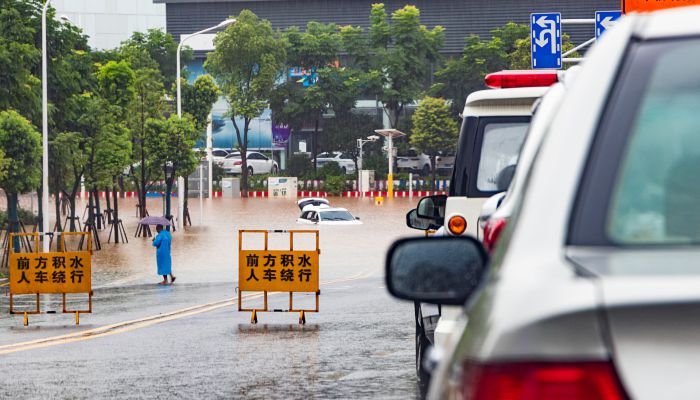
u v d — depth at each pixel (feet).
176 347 107.34
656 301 14.85
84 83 335.47
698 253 16.46
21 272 141.38
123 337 117.39
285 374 87.97
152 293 187.52
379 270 246.47
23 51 271.69
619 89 17.81
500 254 17.88
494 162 67.51
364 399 75.87
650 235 16.93
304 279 133.39
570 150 17.54
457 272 21.62
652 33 18.34
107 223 449.48
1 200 563.89
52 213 498.69
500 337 15.26
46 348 108.68
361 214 490.49
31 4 315.58
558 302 15.25
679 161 17.30
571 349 15.03
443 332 61.57
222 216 485.15
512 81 67.87
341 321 129.39
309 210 442.50
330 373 88.02
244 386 82.23
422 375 74.84
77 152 325.83
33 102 280.31
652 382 14.87
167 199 399.65
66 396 78.69
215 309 151.33
